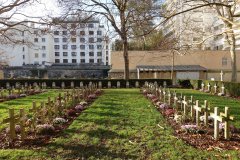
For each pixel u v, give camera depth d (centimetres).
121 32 3241
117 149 841
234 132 1027
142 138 959
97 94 2559
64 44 10312
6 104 1941
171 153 797
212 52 5566
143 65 5541
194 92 2922
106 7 3506
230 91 2539
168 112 1422
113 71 5572
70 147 863
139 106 1747
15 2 1502
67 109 1495
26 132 1010
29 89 3036
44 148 851
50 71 7762
